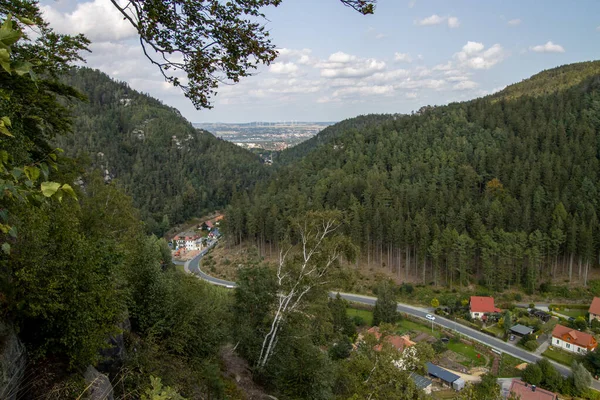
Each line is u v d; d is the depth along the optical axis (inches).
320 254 753.6
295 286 736.3
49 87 503.8
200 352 631.8
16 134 286.4
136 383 453.4
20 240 310.5
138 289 598.2
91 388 341.7
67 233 347.3
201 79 271.3
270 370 701.3
